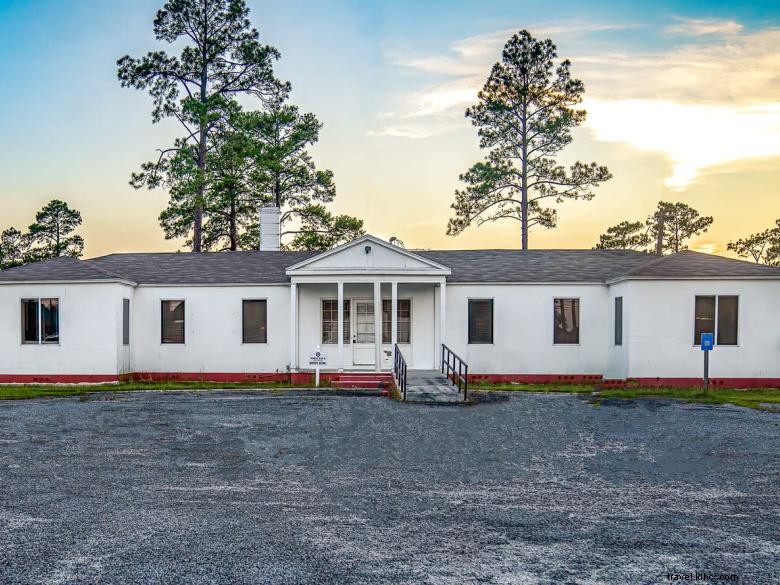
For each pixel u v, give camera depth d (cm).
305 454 1072
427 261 2128
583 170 3847
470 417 1420
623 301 2062
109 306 2119
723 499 826
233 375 2236
